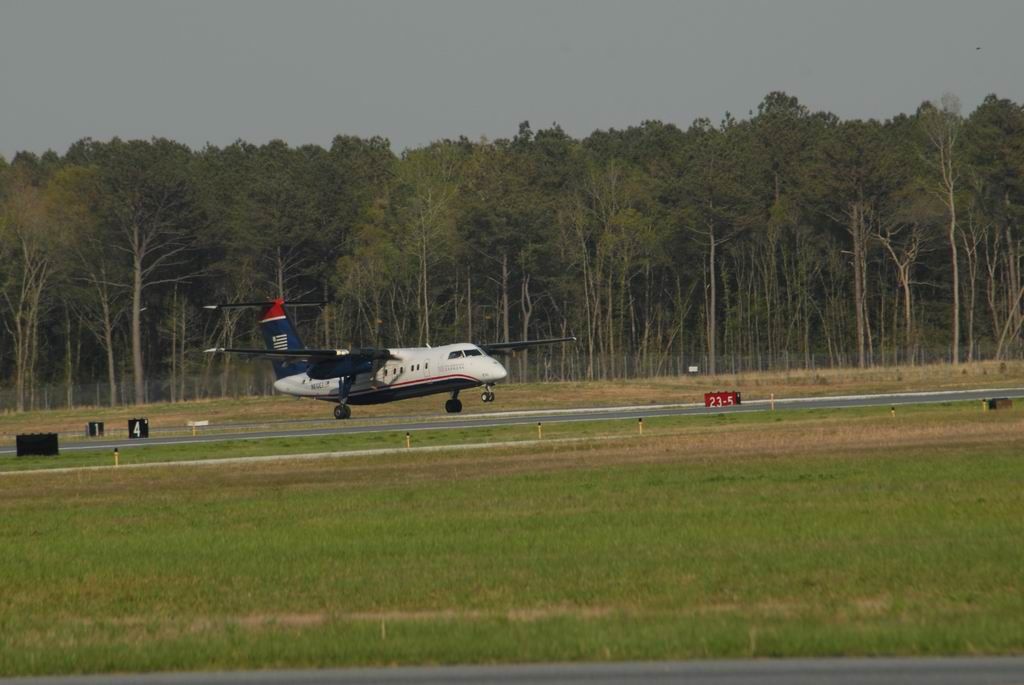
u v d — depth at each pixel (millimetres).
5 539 105375
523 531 97375
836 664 54344
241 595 76750
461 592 74562
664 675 53219
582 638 60000
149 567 87938
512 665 56156
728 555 82750
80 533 107562
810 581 73312
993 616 62500
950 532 88000
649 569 79125
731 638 58688
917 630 59031
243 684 54250
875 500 105312
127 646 62281
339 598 74375
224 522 110562
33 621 71500
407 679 53938
